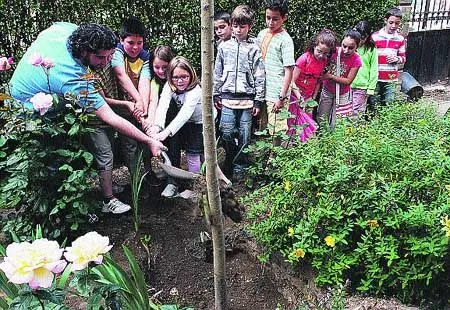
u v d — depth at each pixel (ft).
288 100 14.89
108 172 12.75
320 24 19.80
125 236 12.33
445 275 9.25
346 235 9.78
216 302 9.72
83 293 7.27
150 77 13.67
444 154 10.27
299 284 10.55
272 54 14.97
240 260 11.90
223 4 17.69
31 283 5.83
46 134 11.23
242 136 14.84
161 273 11.49
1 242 11.75
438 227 8.99
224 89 14.67
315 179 10.45
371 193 9.43
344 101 16.94
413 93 23.94
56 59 11.35
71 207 11.53
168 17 17.01
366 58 17.87
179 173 12.85
